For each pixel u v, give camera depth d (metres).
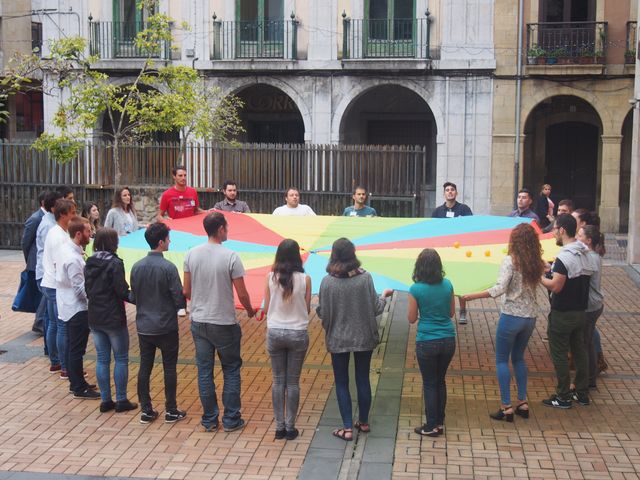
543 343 10.80
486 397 8.63
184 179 11.96
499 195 22.47
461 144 22.52
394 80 22.67
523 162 24.34
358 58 22.64
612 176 22.20
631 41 21.64
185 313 12.41
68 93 24.55
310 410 8.26
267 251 9.80
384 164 19.69
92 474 6.77
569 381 8.24
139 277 7.67
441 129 22.56
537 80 22.08
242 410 8.27
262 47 23.39
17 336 11.17
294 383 7.45
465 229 10.36
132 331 11.49
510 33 21.98
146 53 23.77
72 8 24.19
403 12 22.67
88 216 11.31
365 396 7.55
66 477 6.71
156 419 8.00
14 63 26.02
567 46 22.02
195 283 7.55
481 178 22.53
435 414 7.46
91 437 7.57
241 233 10.53
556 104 24.36
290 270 7.31
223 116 22.34
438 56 22.53
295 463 6.98
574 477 6.68
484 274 8.58
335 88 23.00
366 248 9.71
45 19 24.52
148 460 7.05
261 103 26.08
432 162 26.14
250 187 20.45
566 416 8.06
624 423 7.87
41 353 10.30
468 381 9.17
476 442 7.41
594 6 21.91
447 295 7.37
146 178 20.80
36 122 29.69
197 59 23.62
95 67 23.86
